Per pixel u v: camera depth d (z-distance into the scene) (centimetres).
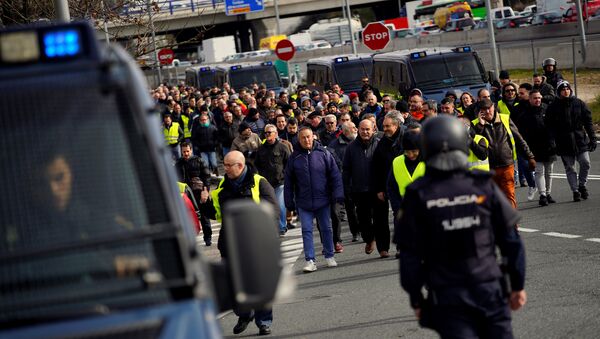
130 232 1120
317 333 2542
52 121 1173
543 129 4241
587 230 3594
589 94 8794
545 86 5431
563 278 2842
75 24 1239
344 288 3103
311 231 3484
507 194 3481
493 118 3456
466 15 19362
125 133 1170
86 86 1191
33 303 1082
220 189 2742
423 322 1485
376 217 3553
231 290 1183
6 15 4734
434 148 1466
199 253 1145
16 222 1127
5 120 1169
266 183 2764
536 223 3866
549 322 2377
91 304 1080
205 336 1020
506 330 1453
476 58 7844
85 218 1130
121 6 4725
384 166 3491
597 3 14588
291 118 5062
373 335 2447
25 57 1218
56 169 1151
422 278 1468
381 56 8425
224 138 6544
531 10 18225
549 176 4319
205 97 9962
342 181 3522
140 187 1145
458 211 1451
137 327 1035
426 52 7869
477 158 3173
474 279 1445
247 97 8225
